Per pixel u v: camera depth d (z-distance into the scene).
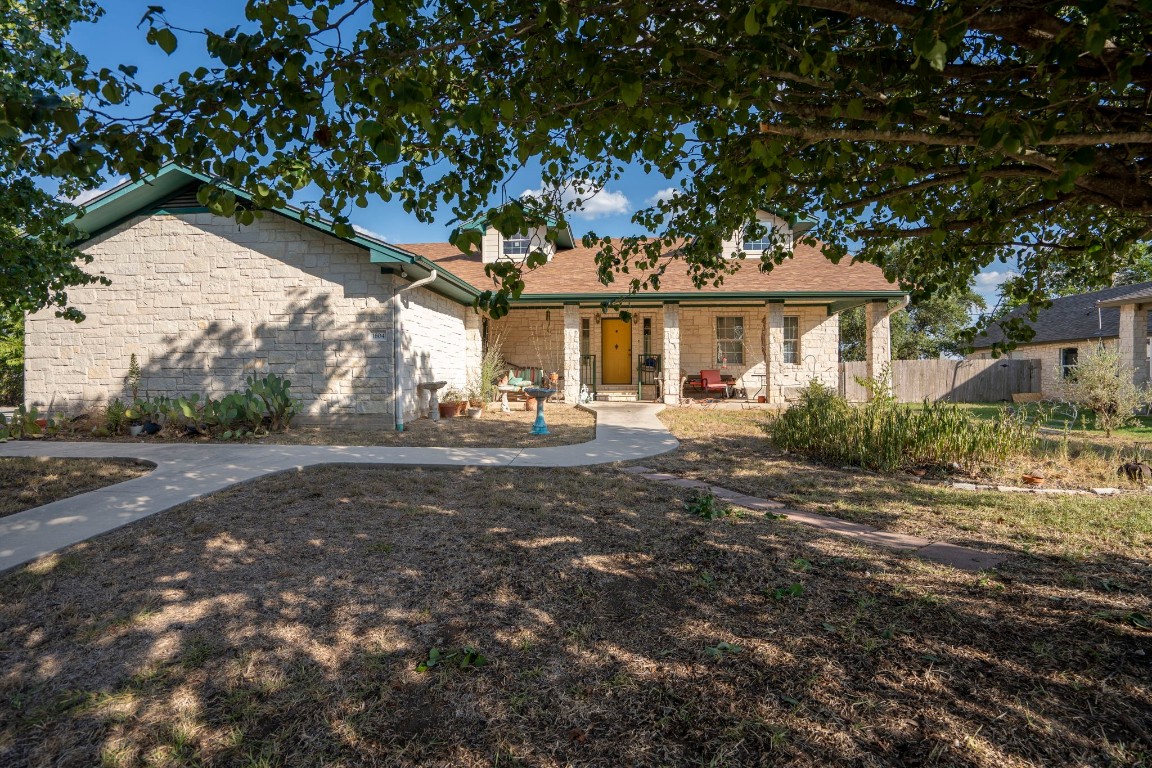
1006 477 6.33
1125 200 2.48
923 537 4.22
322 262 10.37
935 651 2.59
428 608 3.11
